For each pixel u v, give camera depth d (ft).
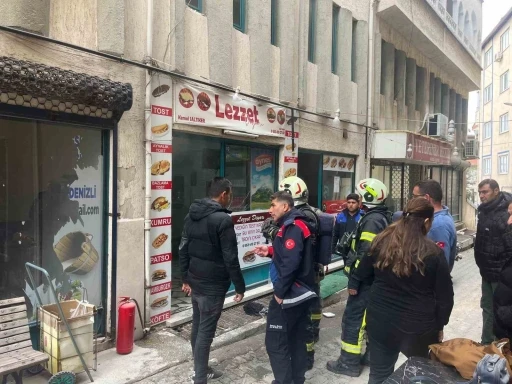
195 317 12.21
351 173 30.58
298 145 23.89
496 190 13.97
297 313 10.76
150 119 15.14
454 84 54.24
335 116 27.09
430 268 8.45
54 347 11.32
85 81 12.16
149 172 15.15
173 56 15.80
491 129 112.78
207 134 18.02
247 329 16.14
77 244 13.82
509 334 9.86
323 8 25.61
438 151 40.37
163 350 13.96
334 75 27.17
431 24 38.60
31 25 11.51
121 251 14.30
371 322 9.26
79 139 13.66
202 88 17.28
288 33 22.44
